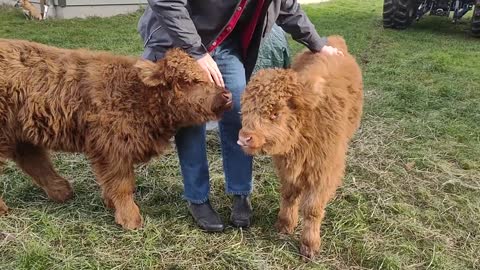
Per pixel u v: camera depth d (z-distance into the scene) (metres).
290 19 3.64
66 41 9.45
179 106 3.33
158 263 3.34
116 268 3.26
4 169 4.44
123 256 3.39
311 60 3.68
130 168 3.60
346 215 3.90
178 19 3.08
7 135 3.60
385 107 6.18
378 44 10.17
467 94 6.73
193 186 3.66
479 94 6.77
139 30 3.56
